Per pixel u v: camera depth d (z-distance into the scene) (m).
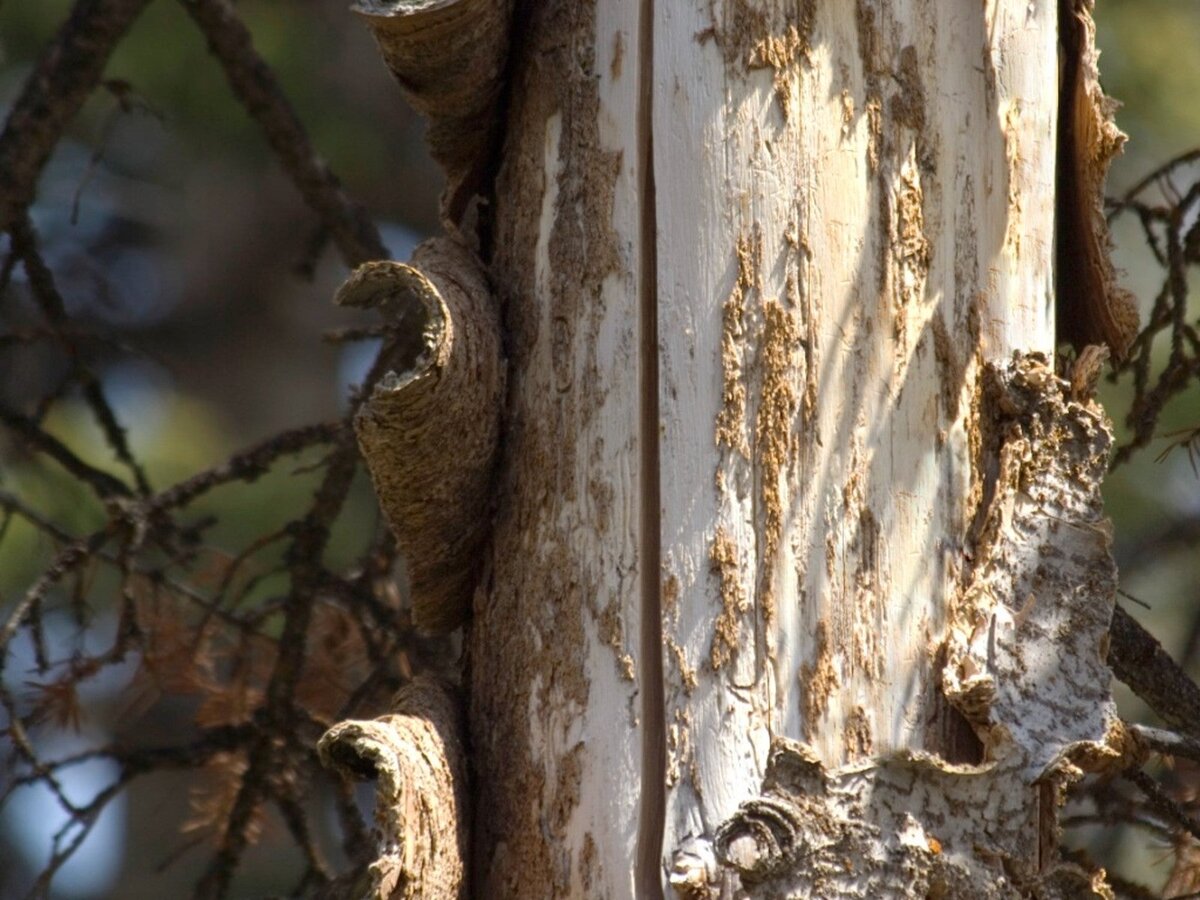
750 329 6.67
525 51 6.76
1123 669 6.91
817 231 6.68
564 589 6.68
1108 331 6.76
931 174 6.69
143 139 14.28
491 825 6.68
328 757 6.65
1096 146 6.73
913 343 6.68
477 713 6.71
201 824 7.16
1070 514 6.66
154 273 17.11
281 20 13.56
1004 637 6.64
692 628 6.64
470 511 6.72
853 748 6.63
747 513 6.65
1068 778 6.61
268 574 7.10
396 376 6.67
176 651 7.14
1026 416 6.68
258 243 17.42
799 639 6.64
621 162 6.71
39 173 7.21
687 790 6.63
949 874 6.60
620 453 6.68
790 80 6.69
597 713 6.66
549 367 6.71
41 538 7.27
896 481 6.66
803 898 6.59
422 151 14.27
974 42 6.71
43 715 7.09
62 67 7.18
